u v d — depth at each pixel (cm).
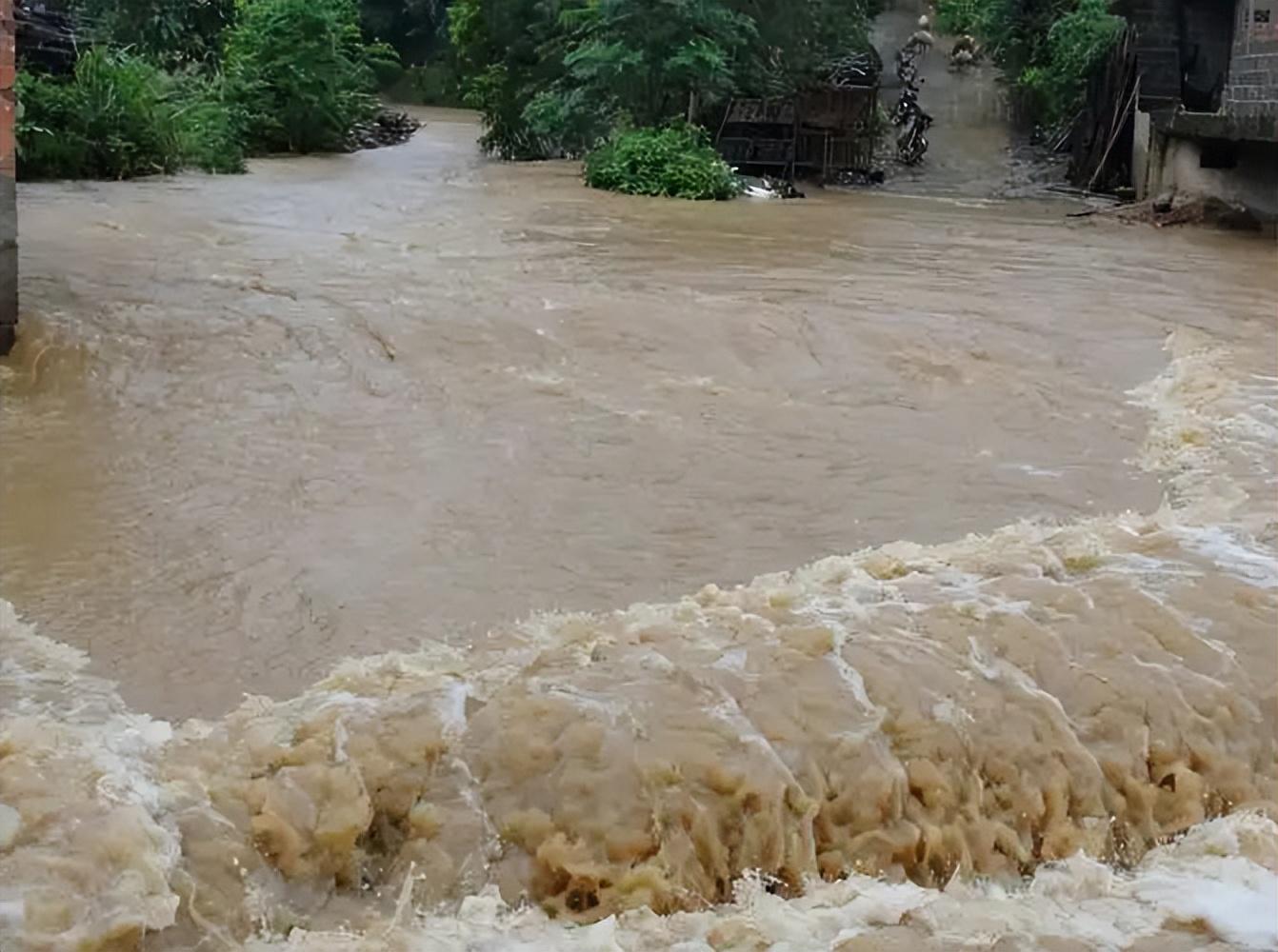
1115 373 988
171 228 1484
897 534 680
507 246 1443
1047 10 2731
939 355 1007
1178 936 371
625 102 2373
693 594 600
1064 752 438
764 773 406
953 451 813
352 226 1567
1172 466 789
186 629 552
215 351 942
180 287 1132
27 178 1981
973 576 557
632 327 1046
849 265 1396
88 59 2102
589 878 386
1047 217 1942
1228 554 582
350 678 479
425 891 383
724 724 422
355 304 1084
